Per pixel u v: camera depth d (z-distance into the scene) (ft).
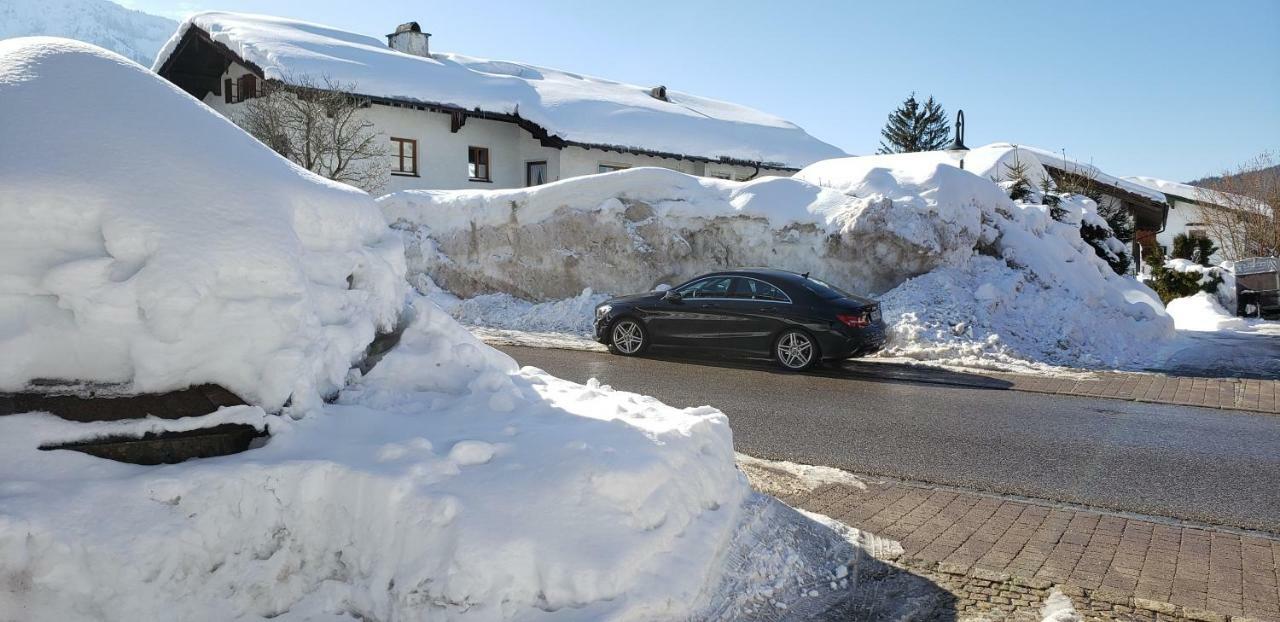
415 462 12.07
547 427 13.94
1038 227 60.18
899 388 35.60
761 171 109.60
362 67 87.15
